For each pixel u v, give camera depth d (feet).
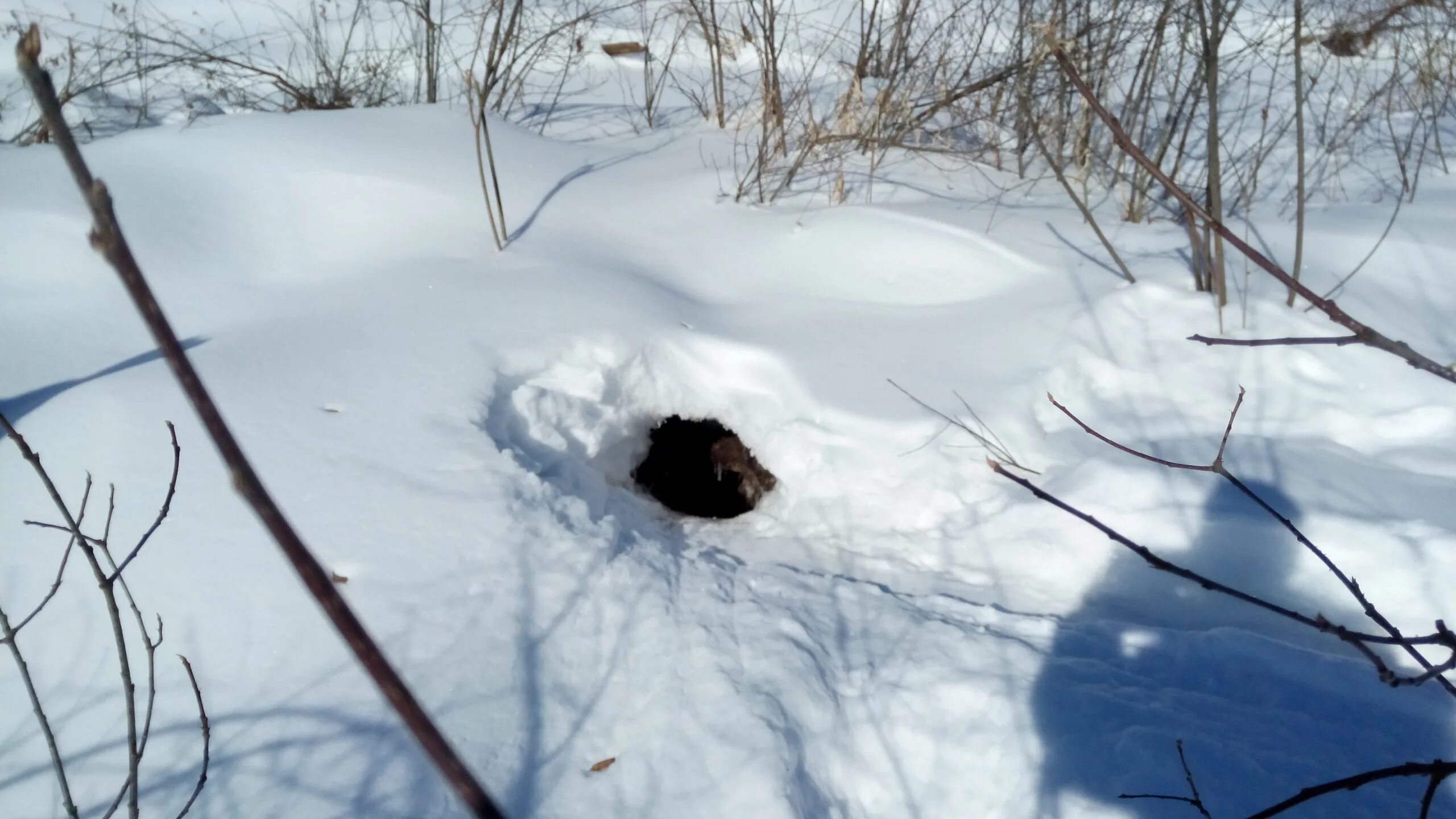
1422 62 11.07
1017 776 4.37
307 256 8.11
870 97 11.68
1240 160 10.13
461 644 4.67
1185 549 5.51
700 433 7.36
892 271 8.14
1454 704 4.63
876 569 5.85
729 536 6.43
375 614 4.78
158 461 5.57
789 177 9.59
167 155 8.56
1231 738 4.44
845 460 6.45
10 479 5.41
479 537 5.28
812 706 4.55
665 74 13.12
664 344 7.12
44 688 4.36
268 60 14.38
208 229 8.02
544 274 7.77
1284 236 8.35
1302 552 5.34
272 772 4.02
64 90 12.16
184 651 4.54
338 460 5.71
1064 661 4.89
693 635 4.89
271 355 6.60
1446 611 5.05
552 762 4.22
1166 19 8.64
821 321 7.50
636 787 4.14
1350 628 5.14
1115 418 6.57
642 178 9.92
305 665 4.50
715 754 4.23
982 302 7.66
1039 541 5.76
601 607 5.03
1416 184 9.41
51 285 7.16
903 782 4.43
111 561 3.42
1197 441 6.24
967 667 4.84
